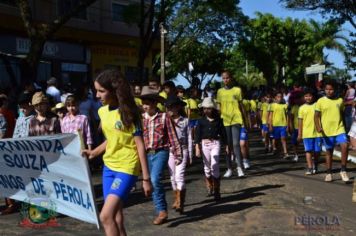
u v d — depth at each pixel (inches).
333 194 343.3
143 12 819.4
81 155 216.8
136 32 1202.6
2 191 255.9
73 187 225.9
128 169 191.2
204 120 334.6
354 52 799.7
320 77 877.2
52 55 934.4
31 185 245.1
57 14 960.3
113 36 1067.3
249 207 308.0
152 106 268.8
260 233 252.8
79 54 1025.5
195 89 535.5
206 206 314.0
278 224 268.8
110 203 188.2
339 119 389.1
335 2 770.8
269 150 614.9
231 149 422.3
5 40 836.0
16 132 297.4
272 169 463.2
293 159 530.3
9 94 520.7
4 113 328.5
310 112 422.0
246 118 429.4
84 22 1039.0
